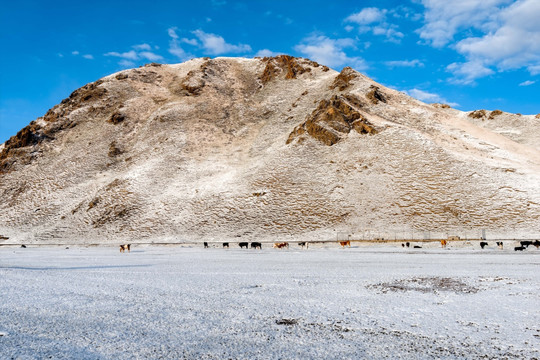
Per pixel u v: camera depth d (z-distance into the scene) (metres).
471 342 8.77
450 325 10.23
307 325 10.43
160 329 10.11
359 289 16.12
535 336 9.12
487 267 24.16
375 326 10.25
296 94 135.88
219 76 159.12
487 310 11.84
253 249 52.84
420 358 7.80
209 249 54.72
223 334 9.61
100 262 32.88
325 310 12.22
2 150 123.56
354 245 56.97
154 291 16.11
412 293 14.98
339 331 9.83
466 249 46.25
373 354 8.05
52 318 11.35
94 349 8.46
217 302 13.63
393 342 8.86
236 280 19.47
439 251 42.47
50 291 16.33
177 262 31.77
